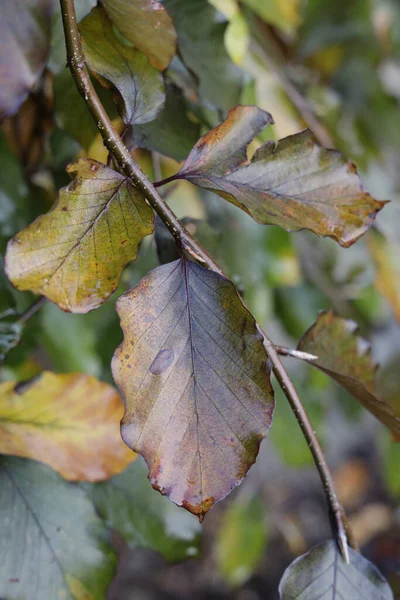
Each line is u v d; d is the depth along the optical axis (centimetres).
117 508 65
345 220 56
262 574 214
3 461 61
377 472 229
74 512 62
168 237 60
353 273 108
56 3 60
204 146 55
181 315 53
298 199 56
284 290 106
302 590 56
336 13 105
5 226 67
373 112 111
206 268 53
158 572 215
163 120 62
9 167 68
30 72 54
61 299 54
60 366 76
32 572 60
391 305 89
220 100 65
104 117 54
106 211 54
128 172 54
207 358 52
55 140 68
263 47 85
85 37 56
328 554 57
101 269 54
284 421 103
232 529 144
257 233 91
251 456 52
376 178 97
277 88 82
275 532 222
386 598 57
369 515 195
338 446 230
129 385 52
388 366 87
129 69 56
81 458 62
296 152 56
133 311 52
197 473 52
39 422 61
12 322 66
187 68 63
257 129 56
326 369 59
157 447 52
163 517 66
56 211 53
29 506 61
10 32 54
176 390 52
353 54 108
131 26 57
